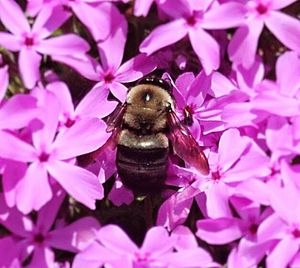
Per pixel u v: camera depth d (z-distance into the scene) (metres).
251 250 0.12
